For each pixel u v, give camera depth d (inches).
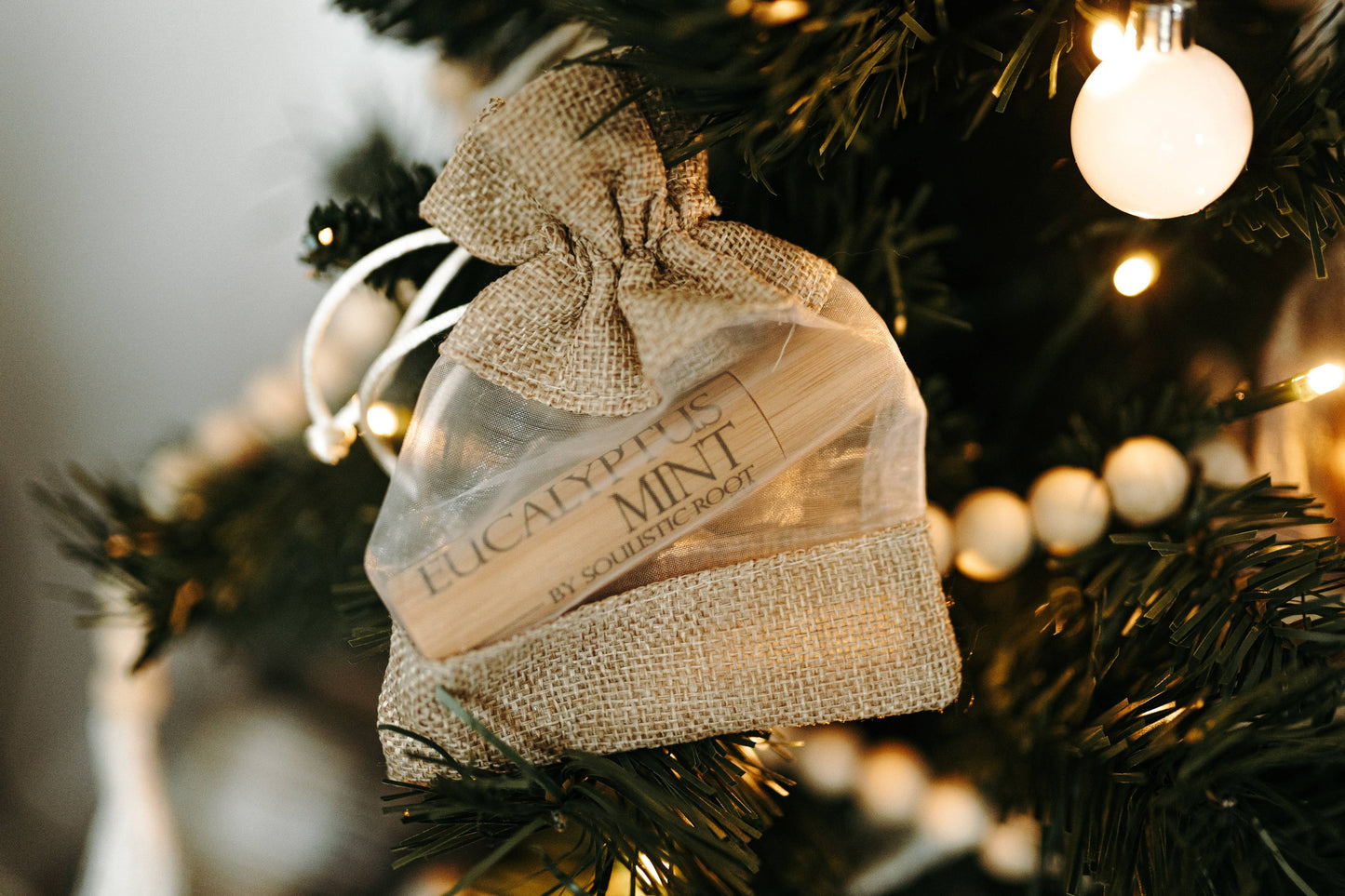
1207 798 11.0
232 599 14.2
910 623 11.2
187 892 16.3
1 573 20.9
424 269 12.8
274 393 15.5
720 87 10.0
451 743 11.0
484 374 10.9
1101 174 10.5
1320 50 11.1
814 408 10.9
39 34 19.1
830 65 10.1
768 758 13.1
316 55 19.3
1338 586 11.3
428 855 11.0
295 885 16.2
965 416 12.8
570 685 11.2
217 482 15.0
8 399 20.7
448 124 14.9
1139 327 12.8
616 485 10.9
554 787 10.7
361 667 18.0
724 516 11.2
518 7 12.4
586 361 10.7
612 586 11.2
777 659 11.2
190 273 20.6
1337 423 12.2
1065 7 10.5
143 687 17.4
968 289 13.1
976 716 12.2
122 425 21.1
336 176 14.5
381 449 12.1
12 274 20.2
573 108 10.4
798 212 12.6
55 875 20.1
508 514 10.9
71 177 19.9
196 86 19.5
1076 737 11.4
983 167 12.6
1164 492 11.8
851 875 13.0
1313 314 12.3
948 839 12.8
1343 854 11.2
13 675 21.0
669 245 10.6
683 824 10.7
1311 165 11.0
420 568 10.9
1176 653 11.7
